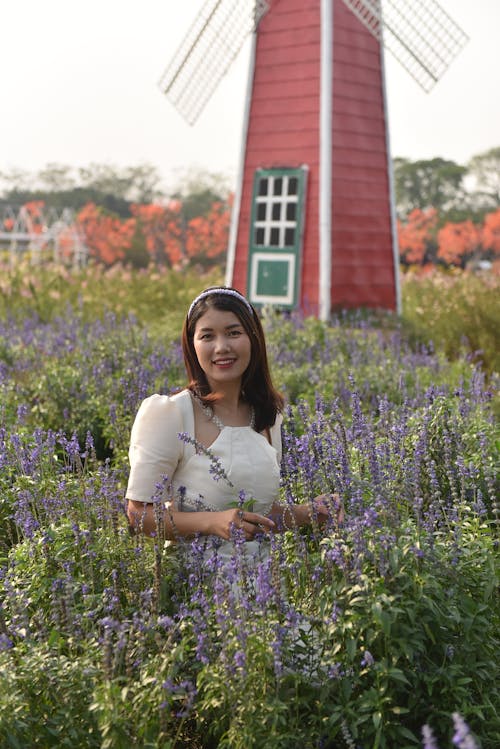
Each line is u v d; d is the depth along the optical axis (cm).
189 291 1975
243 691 309
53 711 320
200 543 382
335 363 877
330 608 327
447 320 1445
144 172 8656
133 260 5538
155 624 333
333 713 317
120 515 431
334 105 1552
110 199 8619
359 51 1588
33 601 375
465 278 1938
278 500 430
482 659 350
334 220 1554
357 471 443
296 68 1573
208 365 396
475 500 450
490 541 397
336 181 1555
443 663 334
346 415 730
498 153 7256
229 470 393
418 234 5012
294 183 1580
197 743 358
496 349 1320
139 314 1786
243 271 1647
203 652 319
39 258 2162
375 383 814
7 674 312
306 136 1566
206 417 402
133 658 333
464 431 561
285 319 1374
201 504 388
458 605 346
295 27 1570
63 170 8775
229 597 322
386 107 1634
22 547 412
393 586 326
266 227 1612
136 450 392
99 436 733
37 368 870
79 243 4356
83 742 313
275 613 336
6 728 302
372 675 322
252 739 305
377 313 1545
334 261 1556
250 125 1625
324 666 324
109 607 344
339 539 345
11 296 1599
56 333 1105
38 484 480
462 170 7525
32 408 754
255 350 407
